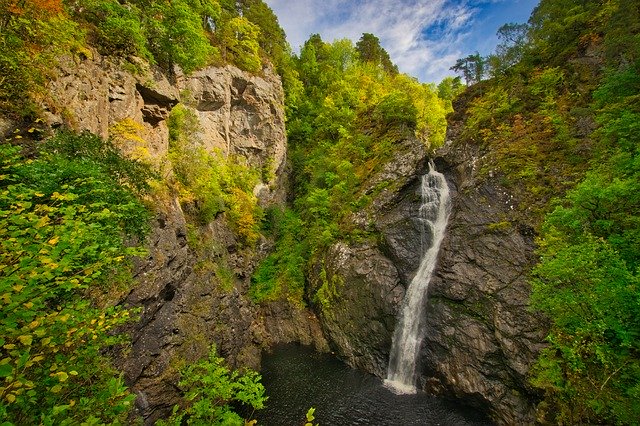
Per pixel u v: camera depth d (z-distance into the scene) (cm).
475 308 1772
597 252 1009
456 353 1762
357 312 2305
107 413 419
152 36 1897
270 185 3475
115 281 1084
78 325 527
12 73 946
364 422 1527
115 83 1513
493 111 2459
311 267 2750
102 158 1020
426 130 3516
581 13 2364
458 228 2019
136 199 1090
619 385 977
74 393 518
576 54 2244
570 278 1068
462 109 2881
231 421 725
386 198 2614
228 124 3097
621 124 1335
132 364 1186
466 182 2175
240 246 2638
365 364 2133
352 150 3297
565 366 1253
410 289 2162
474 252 1886
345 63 5134
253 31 3456
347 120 3784
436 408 1653
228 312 1941
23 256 381
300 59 5022
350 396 1761
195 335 1559
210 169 2436
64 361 481
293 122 4178
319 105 4419
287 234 3173
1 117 905
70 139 968
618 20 1930
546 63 2412
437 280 1998
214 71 2928
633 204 1098
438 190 2466
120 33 1558
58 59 1160
